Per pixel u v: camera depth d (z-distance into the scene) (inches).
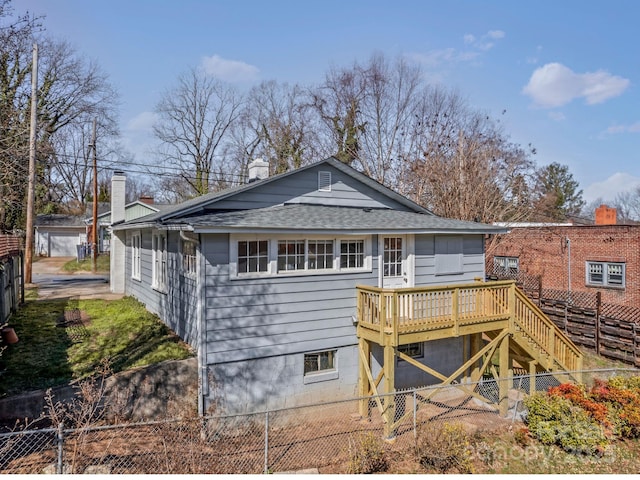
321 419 387.2
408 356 418.3
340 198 490.0
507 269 925.8
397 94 1261.1
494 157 925.8
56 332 442.9
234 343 348.5
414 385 454.0
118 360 360.5
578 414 358.3
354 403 406.6
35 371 336.2
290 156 1432.1
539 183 1040.2
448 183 929.5
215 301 340.5
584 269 761.6
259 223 351.6
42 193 1342.3
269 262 368.2
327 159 461.4
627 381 419.2
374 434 354.6
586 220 1283.2
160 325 469.7
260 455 308.3
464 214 881.5
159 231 507.8
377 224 417.4
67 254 1405.0
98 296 669.3
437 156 959.0
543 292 736.3
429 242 476.1
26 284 770.2
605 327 574.6
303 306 382.9
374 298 382.3
